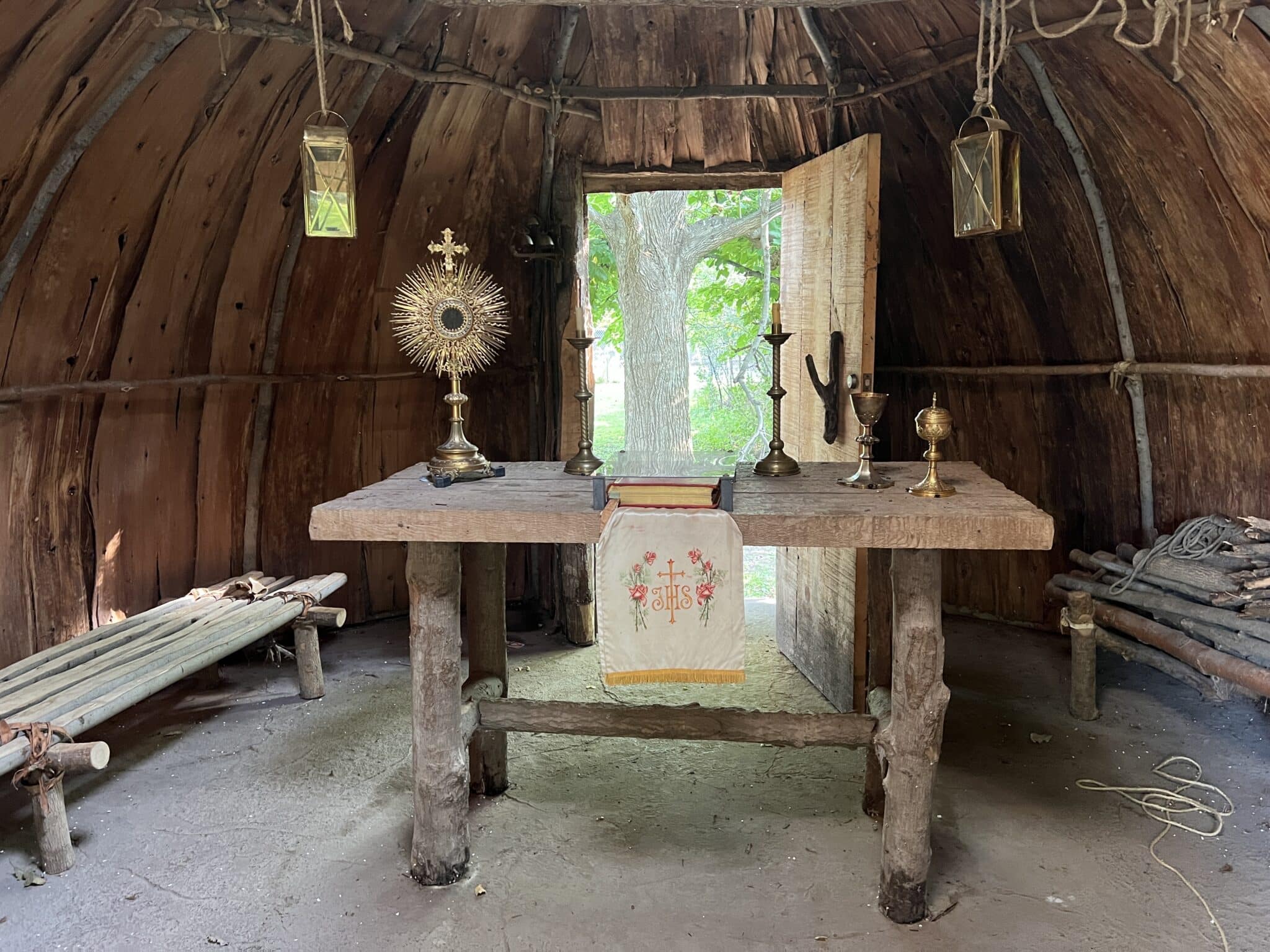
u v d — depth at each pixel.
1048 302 4.47
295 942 2.48
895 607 2.54
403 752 3.58
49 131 2.95
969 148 2.65
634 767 3.48
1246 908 2.58
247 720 3.87
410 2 3.60
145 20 2.87
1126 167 3.69
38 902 2.64
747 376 12.30
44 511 3.62
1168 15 2.62
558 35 4.30
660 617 2.50
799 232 4.36
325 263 4.47
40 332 3.39
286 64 3.49
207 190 3.73
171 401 4.14
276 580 4.36
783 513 2.44
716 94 4.40
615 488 2.57
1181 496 4.21
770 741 2.83
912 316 5.21
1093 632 3.81
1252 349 3.70
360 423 4.92
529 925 2.55
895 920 2.56
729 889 2.72
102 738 3.68
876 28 4.04
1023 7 3.34
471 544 3.17
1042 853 2.87
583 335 3.09
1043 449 4.79
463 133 4.48
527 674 4.46
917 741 2.49
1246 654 3.33
